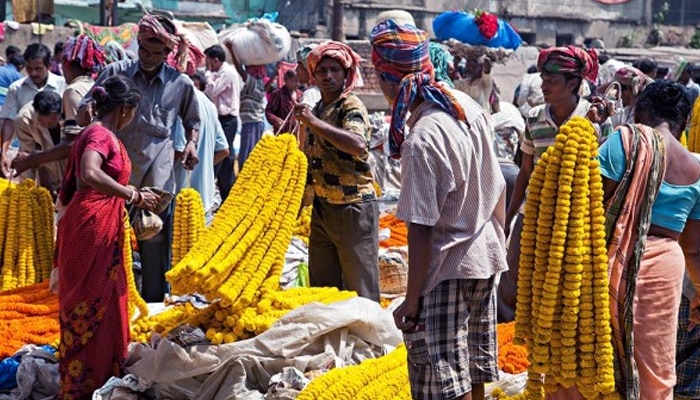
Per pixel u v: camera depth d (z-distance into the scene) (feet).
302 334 18.72
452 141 14.01
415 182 13.91
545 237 14.16
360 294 21.66
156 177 23.94
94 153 18.04
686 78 49.78
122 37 65.72
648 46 103.65
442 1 92.48
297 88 41.93
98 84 22.97
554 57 20.51
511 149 38.24
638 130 14.53
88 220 18.29
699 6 108.37
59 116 27.45
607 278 14.17
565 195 13.92
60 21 79.66
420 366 14.56
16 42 65.00
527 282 14.51
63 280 18.61
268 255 19.56
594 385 14.28
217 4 86.43
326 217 21.52
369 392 17.28
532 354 14.52
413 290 14.14
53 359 20.29
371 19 89.35
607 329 14.16
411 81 14.33
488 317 14.96
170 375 18.24
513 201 22.25
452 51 41.57
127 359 19.12
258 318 18.90
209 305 19.62
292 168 20.40
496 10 96.02
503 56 40.70
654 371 14.83
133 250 26.91
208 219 30.17
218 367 18.31
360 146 20.56
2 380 19.90
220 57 42.37
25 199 24.99
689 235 15.74
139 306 21.06
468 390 14.64
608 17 102.12
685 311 18.67
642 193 14.40
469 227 14.42
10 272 24.63
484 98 39.70
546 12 98.73
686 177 15.16
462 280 14.49
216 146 31.19
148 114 23.76
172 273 18.01
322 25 88.84
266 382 18.60
